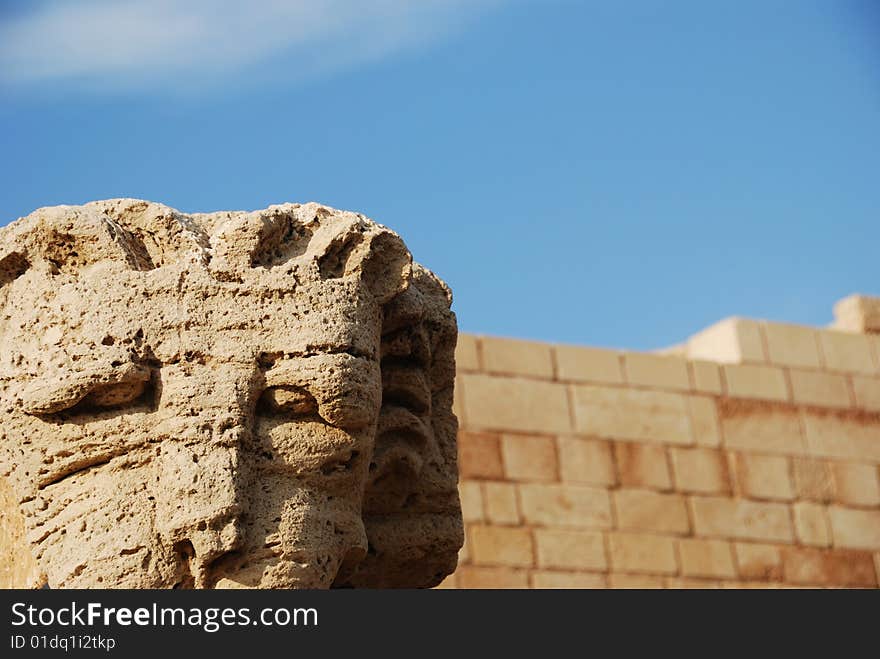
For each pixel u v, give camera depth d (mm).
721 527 10836
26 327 3576
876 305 12094
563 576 10289
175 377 3473
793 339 11695
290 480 3518
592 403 10898
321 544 3490
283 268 3598
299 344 3533
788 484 11148
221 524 3381
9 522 3670
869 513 11242
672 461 10922
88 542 3396
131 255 3592
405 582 4148
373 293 3756
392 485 4051
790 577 10836
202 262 3570
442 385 4176
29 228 3629
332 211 3803
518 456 10539
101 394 3471
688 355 12039
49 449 3486
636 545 10555
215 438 3432
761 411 11312
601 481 10672
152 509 3406
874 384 11703
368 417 3588
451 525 4117
